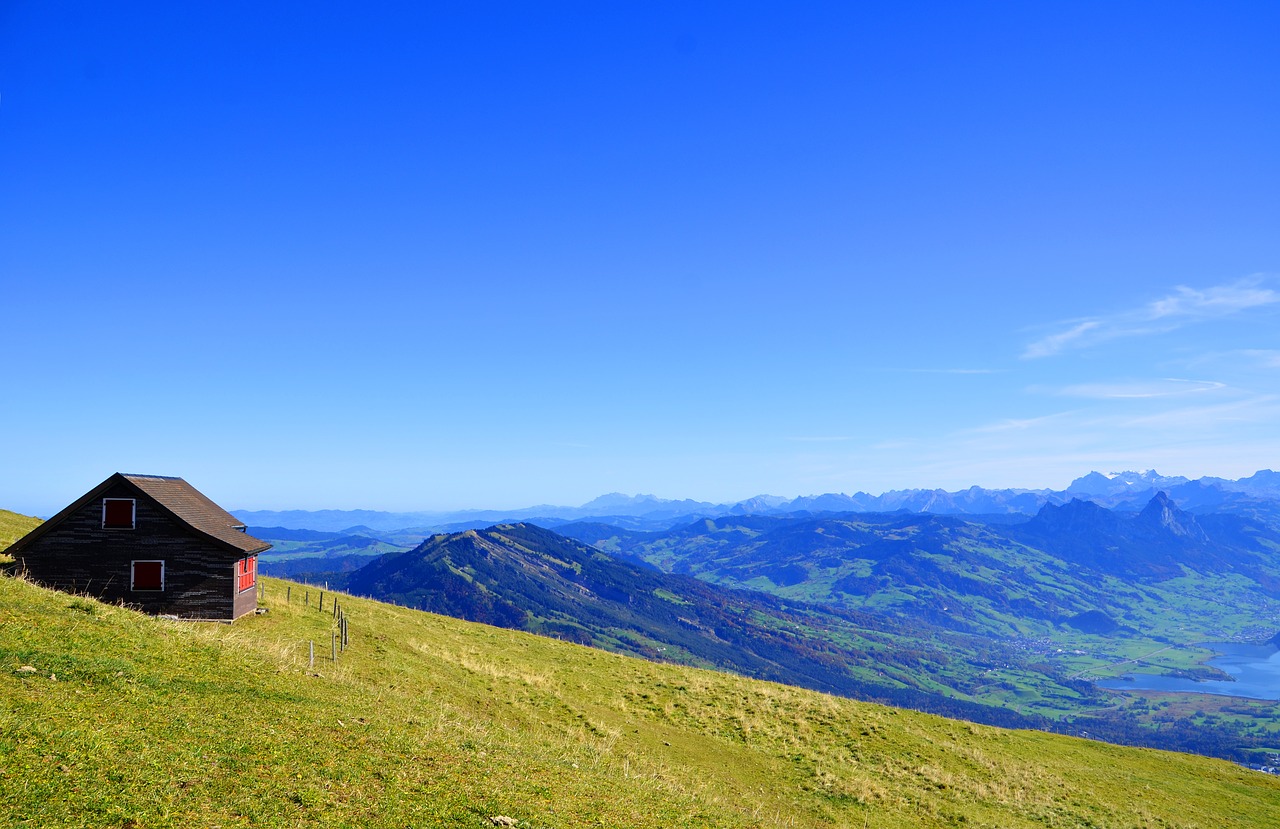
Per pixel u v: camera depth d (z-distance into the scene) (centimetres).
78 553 4538
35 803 1380
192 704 2208
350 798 1828
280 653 3531
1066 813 4353
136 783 1580
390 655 4531
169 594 4572
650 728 4547
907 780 4459
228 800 1638
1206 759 6234
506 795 2158
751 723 4975
